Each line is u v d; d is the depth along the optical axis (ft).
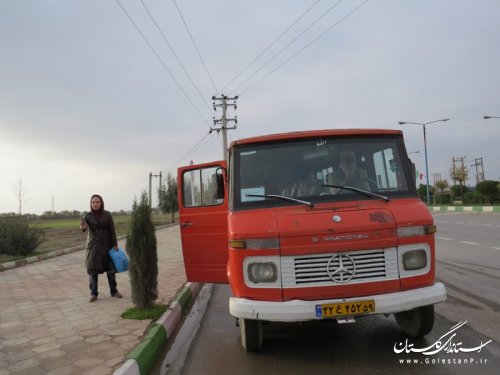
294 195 17.47
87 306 25.48
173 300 26.40
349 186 17.74
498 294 25.59
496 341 17.84
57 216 266.16
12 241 56.44
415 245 15.80
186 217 21.79
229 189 18.44
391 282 15.44
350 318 15.02
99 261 26.50
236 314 15.37
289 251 15.30
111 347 17.94
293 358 17.22
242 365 16.85
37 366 16.24
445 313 22.03
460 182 211.41
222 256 21.02
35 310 24.99
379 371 15.43
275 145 18.30
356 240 15.33
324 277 15.28
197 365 17.22
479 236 58.44
